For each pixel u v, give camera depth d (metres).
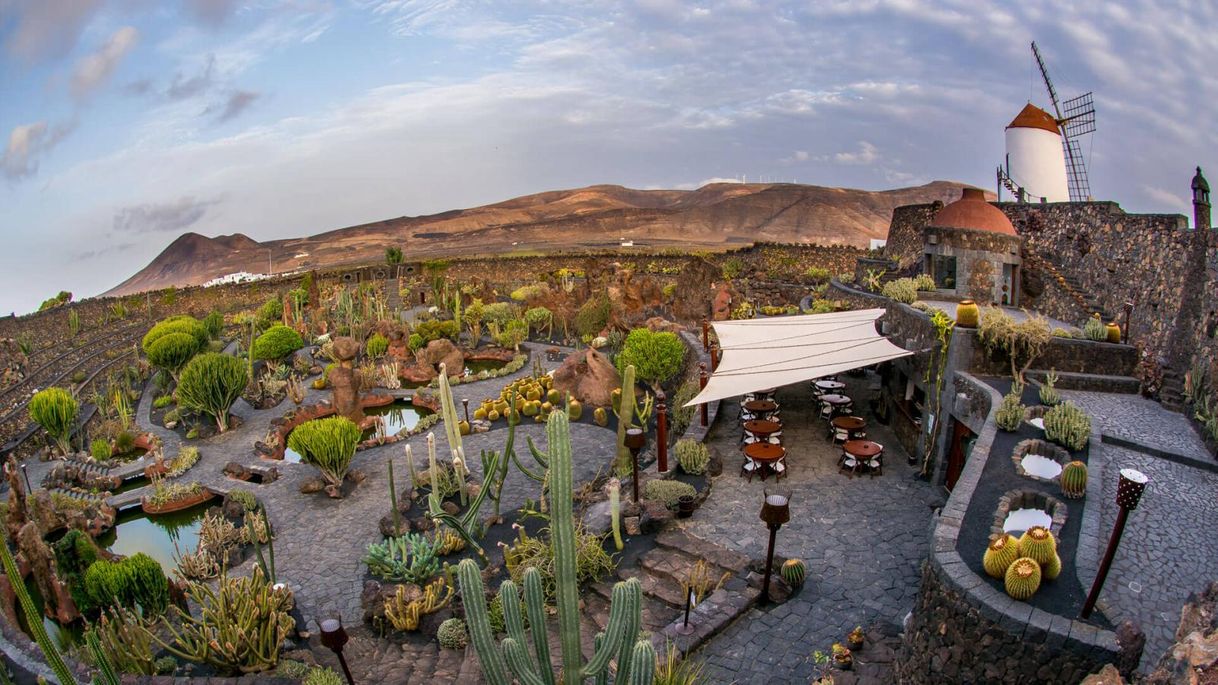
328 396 37.22
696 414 26.14
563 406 33.22
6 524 20.16
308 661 14.46
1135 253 24.03
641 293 49.69
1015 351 19.59
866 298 29.19
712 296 43.56
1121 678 8.86
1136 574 11.69
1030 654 9.79
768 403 23.95
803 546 17.31
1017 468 14.88
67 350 46.31
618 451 23.38
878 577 15.91
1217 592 8.77
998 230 29.23
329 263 157.12
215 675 13.98
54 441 32.16
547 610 15.64
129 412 35.88
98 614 16.16
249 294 69.62
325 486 24.55
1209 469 15.48
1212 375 18.16
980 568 11.15
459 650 14.73
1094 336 20.91
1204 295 19.91
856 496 19.98
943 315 20.38
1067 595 10.76
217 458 28.92
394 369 39.38
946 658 10.71
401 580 17.44
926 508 19.16
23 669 13.29
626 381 22.88
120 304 59.25
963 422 19.14
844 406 24.89
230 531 21.03
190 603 17.83
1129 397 19.59
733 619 14.54
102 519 23.78
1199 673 7.35
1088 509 13.28
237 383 31.83
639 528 18.39
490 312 48.75
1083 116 37.09
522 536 17.72
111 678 10.69
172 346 38.41
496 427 30.86
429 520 20.25
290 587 18.09
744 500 19.88
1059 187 37.72
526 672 9.16
